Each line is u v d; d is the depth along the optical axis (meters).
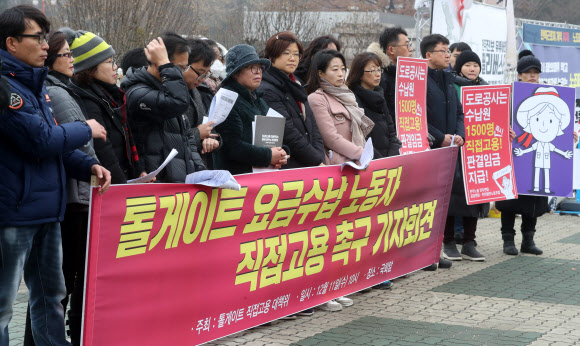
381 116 6.46
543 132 8.15
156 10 20.53
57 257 3.88
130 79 4.57
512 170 7.78
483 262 7.59
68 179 4.09
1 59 3.47
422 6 11.56
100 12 19.61
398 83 6.91
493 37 11.27
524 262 7.60
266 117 5.06
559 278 6.83
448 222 7.64
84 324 3.71
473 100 7.68
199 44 5.23
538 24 13.01
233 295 4.63
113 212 3.78
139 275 3.96
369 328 5.10
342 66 6.00
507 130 7.78
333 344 4.71
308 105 5.69
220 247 4.49
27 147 3.51
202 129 4.89
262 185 4.73
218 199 4.39
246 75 5.11
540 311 5.63
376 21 34.56
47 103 3.79
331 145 5.84
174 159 4.59
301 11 30.89
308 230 5.24
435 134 7.27
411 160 6.32
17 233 3.60
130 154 4.34
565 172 8.15
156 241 4.04
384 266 6.17
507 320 5.36
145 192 3.93
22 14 3.62
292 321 5.27
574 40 12.92
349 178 5.52
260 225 4.79
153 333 4.09
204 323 4.43
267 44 5.57
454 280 6.68
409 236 6.48
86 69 4.23
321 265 5.41
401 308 5.68
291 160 5.51
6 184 3.54
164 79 4.41
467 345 4.73
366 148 5.72
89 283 3.71
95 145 4.15
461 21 10.53
